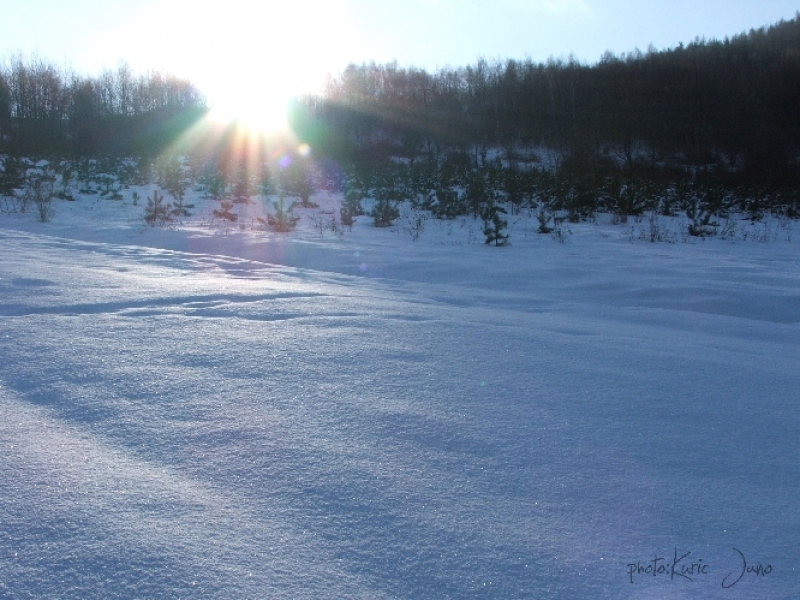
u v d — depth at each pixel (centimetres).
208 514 200
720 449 260
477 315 510
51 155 2005
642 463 245
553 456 247
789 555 191
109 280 586
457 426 270
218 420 269
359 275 850
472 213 1605
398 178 2009
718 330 548
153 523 194
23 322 419
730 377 354
